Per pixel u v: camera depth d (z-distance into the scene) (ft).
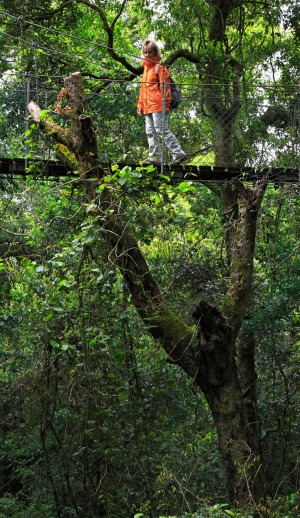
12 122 46.34
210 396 26.81
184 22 48.67
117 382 30.71
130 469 31.35
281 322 39.17
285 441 38.78
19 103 46.11
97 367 30.63
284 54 50.37
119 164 31.96
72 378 30.19
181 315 35.09
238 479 25.80
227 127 38.81
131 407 30.55
